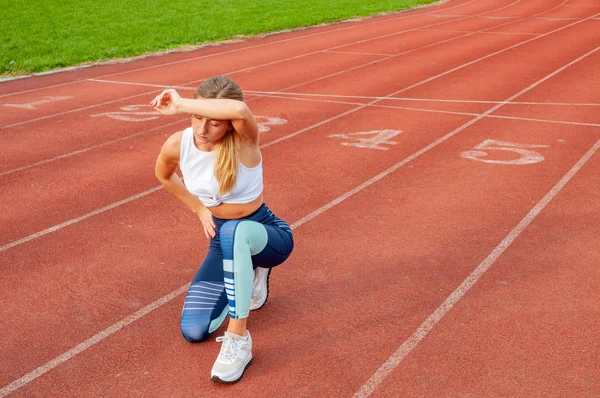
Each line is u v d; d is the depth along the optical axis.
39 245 5.79
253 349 4.15
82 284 5.04
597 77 13.76
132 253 5.61
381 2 31.78
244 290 3.75
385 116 10.55
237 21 23.72
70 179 7.64
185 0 27.94
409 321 4.45
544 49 18.09
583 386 3.71
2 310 4.64
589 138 9.07
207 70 15.53
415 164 7.97
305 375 3.87
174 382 3.81
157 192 7.17
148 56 17.80
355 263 5.34
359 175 7.59
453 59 16.59
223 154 3.64
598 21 25.69
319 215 6.40
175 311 4.64
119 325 4.45
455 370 3.88
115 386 3.78
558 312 4.53
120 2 26.45
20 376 3.88
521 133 9.38
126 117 10.81
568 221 6.15
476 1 36.22
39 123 10.44
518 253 5.47
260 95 12.53
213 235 4.08
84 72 15.43
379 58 16.98
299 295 4.82
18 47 17.62
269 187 7.23
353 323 4.44
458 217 6.29
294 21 24.42
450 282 4.98
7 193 7.18
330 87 13.19
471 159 8.14
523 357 4.00
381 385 3.75
